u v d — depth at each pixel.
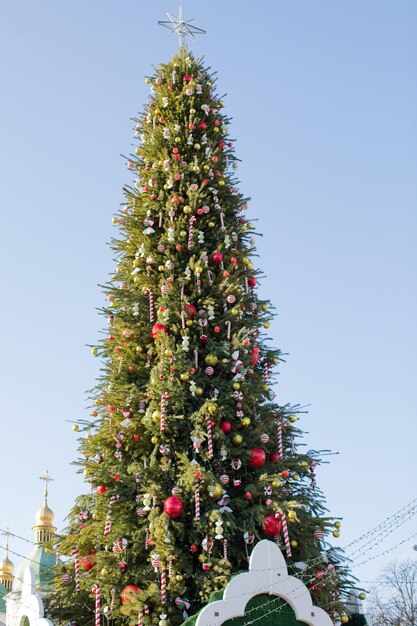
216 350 18.12
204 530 15.96
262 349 19.53
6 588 46.03
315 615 15.12
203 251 19.38
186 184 20.39
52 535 17.67
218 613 14.47
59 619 17.20
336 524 16.83
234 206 20.80
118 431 17.66
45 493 43.78
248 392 17.73
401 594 52.03
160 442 17.33
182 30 23.91
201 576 15.66
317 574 15.82
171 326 18.52
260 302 19.86
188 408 17.55
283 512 16.05
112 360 19.14
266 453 17.88
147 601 15.61
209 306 18.67
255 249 20.48
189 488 16.28
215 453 17.28
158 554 15.88
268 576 15.09
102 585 16.06
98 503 16.88
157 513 16.25
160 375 17.64
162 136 21.33
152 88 22.36
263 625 14.76
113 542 16.41
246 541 15.96
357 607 18.92
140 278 19.48
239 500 16.48
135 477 16.83
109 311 19.56
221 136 21.95
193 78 22.28
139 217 20.47
